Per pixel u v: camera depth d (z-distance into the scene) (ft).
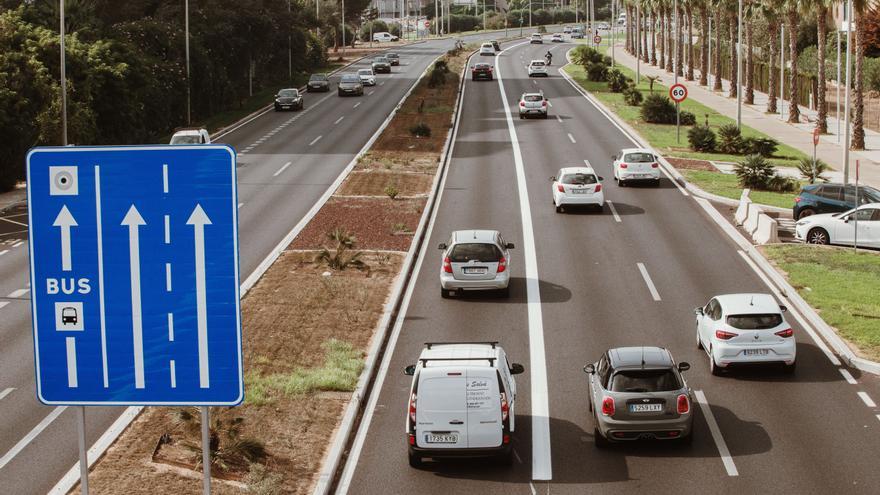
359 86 307.78
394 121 247.70
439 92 308.19
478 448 60.85
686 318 97.09
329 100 299.79
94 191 32.99
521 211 148.77
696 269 115.34
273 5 343.87
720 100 308.40
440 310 101.30
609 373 65.87
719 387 78.48
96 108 201.46
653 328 94.02
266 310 98.68
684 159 191.93
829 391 77.15
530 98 248.73
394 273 114.83
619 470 62.80
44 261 33.17
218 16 300.81
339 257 116.47
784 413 72.59
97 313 33.24
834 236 126.00
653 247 126.21
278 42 342.85
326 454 65.46
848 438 67.36
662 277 112.27
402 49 524.11
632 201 155.33
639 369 65.10
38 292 33.24
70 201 33.01
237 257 33.04
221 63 293.64
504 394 61.31
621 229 136.36
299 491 59.72
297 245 127.65
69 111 183.42
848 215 125.59
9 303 103.91
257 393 74.79
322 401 75.05
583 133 225.35
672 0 398.21
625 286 108.99
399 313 100.42
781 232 134.10
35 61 179.11
